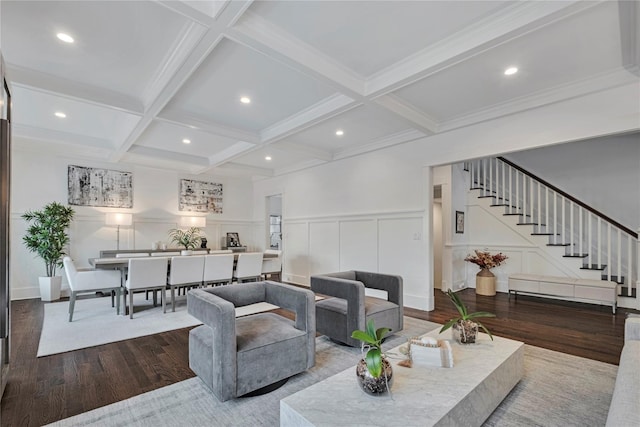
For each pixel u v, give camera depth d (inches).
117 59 106.0
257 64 108.3
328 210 236.4
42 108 151.6
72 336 129.5
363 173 211.0
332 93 131.2
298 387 88.0
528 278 191.9
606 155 210.2
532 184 218.8
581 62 106.8
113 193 242.8
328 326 121.6
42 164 214.1
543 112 133.3
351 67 111.1
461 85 123.9
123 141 178.1
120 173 246.8
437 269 261.4
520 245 217.2
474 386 63.9
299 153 209.8
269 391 85.9
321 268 240.4
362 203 210.8
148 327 141.8
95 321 150.9
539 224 211.0
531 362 102.5
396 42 97.4
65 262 152.9
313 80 119.0
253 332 90.0
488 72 113.8
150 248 258.5
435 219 263.4
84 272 155.0
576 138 124.5
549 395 82.2
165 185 270.2
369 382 60.4
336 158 225.0
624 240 195.3
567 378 91.4
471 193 242.5
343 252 223.3
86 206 230.5
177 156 231.0
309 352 94.6
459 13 85.1
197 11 77.1
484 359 77.0
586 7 76.9
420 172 178.4
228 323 77.9
